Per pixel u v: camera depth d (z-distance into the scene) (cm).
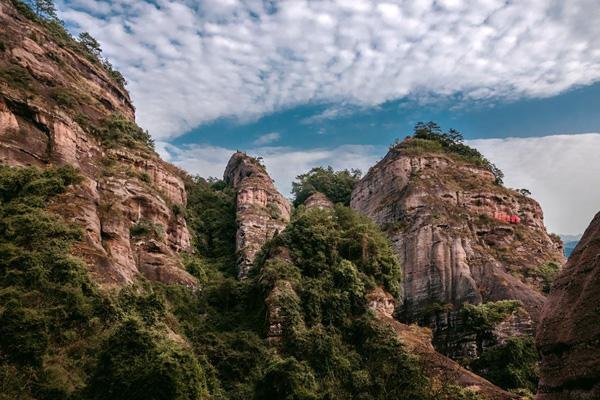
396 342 4122
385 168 8838
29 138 4269
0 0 5338
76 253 3531
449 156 8906
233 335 4181
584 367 838
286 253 5066
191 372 2745
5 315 2595
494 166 9138
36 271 3000
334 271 4881
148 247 4859
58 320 2816
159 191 5703
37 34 5650
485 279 6506
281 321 4212
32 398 2383
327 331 4322
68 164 4278
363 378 3659
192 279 5012
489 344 5534
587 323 861
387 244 5616
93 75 6500
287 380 3125
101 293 3234
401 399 3516
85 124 5341
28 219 3394
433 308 6288
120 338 2700
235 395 3478
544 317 978
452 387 3722
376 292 4919
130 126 6150
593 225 991
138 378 2509
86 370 2688
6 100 4256
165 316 3575
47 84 5262
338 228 5594
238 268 6309
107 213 4450
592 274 897
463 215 7550
